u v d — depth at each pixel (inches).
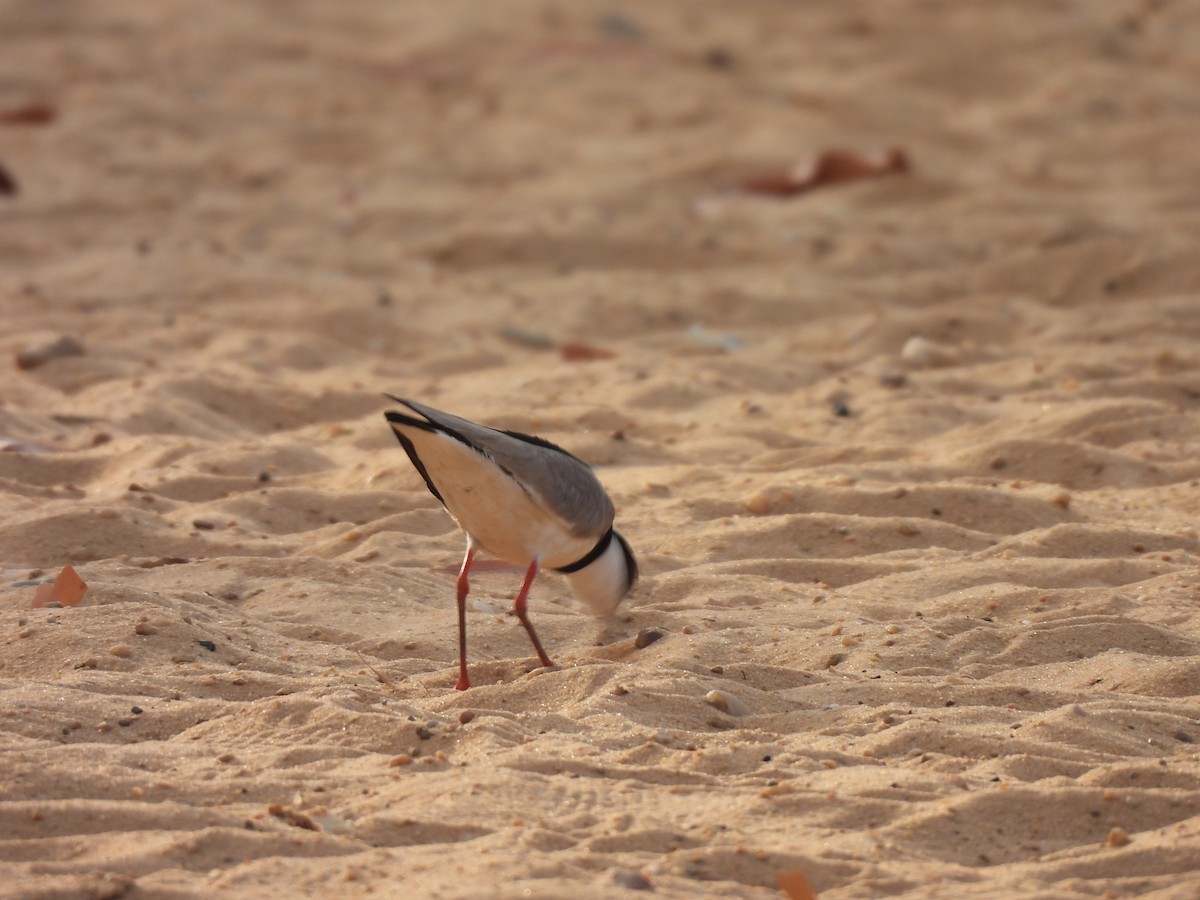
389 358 1154.0
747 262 1439.5
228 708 489.1
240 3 2687.0
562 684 524.4
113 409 932.0
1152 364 1056.2
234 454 839.1
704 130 1948.8
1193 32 2541.8
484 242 1481.3
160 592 606.2
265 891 365.1
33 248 1390.3
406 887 364.8
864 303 1294.3
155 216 1541.6
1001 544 708.7
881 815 419.2
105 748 444.5
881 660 563.2
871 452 860.6
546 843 393.4
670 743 473.4
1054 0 2721.5
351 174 1769.2
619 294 1325.0
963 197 1609.3
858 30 2509.8
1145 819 418.9
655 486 799.1
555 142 1919.3
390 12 2679.6
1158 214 1518.2
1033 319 1200.8
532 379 1063.6
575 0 2728.8
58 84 2123.5
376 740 464.8
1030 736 478.9
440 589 655.1
